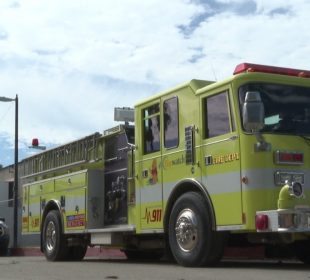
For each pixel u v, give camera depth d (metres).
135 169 10.34
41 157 14.05
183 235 8.77
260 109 7.63
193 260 8.55
